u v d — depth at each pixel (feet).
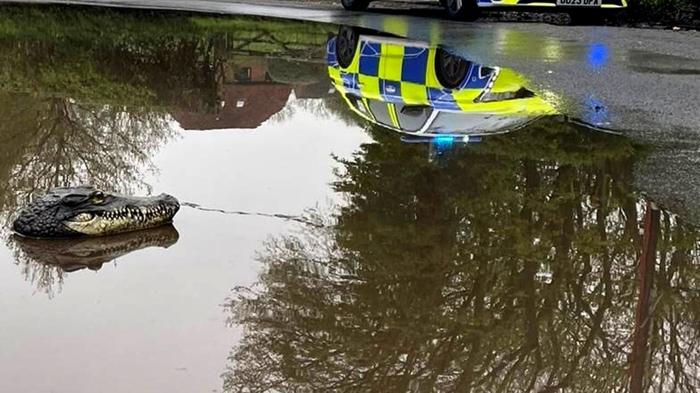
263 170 13.39
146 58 28.04
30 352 6.87
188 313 7.82
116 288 8.40
